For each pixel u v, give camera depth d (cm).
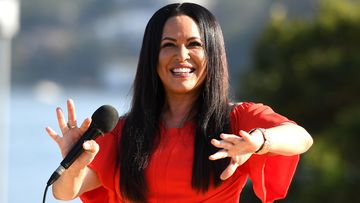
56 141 1059
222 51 1116
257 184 1082
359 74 4209
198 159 1082
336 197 3659
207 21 1112
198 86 1119
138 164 1093
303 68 4297
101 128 1041
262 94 4303
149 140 1105
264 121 1080
